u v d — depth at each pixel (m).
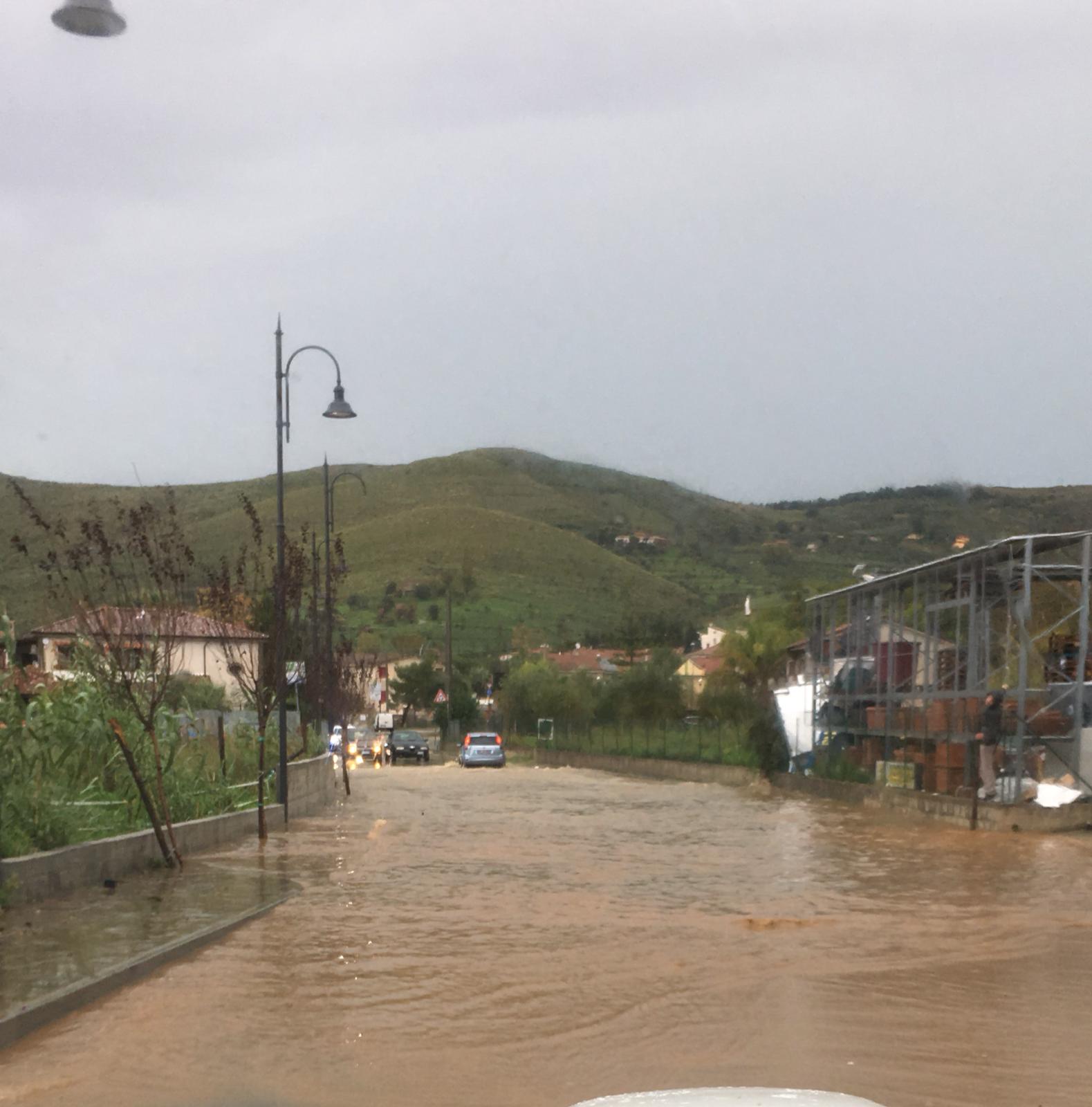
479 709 78.06
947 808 22.08
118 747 16.34
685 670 87.25
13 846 12.38
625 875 15.28
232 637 23.91
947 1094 6.54
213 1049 7.36
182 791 18.53
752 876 15.15
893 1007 8.41
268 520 114.75
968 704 22.97
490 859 16.78
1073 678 22.25
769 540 148.25
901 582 27.58
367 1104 6.40
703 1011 8.30
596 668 95.94
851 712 31.61
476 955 10.09
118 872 14.07
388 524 146.50
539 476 187.00
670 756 43.97
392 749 58.50
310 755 29.97
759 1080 6.78
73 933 10.44
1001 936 11.02
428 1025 7.94
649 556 149.88
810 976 9.40
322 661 37.41
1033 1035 7.70
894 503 134.12
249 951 10.20
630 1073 6.93
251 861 16.23
